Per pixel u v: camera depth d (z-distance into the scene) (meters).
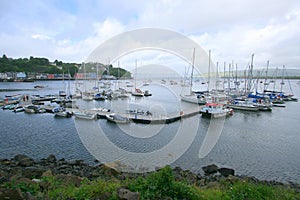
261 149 21.14
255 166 17.30
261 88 90.38
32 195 6.43
